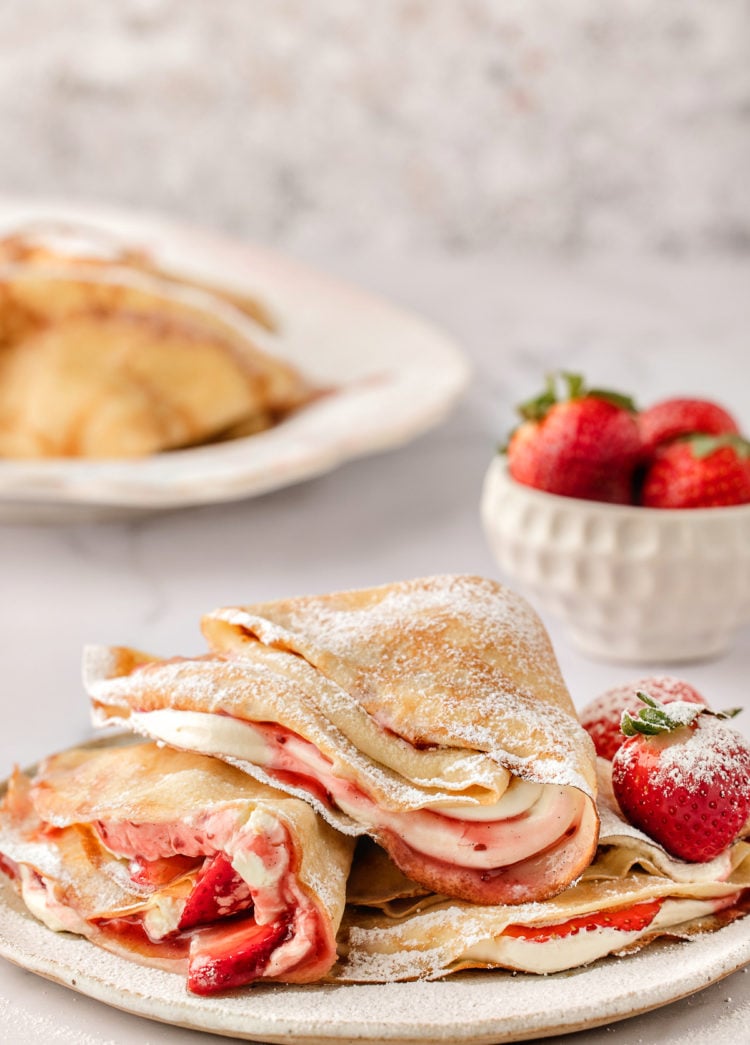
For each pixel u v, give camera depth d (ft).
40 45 8.06
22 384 4.43
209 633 2.83
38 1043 2.62
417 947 2.67
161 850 2.73
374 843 2.80
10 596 3.79
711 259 8.26
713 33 7.67
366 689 2.74
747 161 7.97
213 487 3.83
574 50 7.81
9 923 2.75
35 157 8.29
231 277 5.74
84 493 3.80
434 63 7.94
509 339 6.57
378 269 8.01
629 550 3.42
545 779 2.66
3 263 5.31
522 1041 2.62
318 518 4.41
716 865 2.75
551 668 2.80
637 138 7.98
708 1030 2.65
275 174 8.27
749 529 3.43
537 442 3.51
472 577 2.88
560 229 8.25
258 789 2.73
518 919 2.66
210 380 4.42
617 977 2.65
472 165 8.16
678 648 3.54
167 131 8.21
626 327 6.80
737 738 2.78
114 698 2.79
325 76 8.02
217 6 7.91
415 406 4.43
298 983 2.64
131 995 2.62
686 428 3.54
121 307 4.58
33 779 2.92
